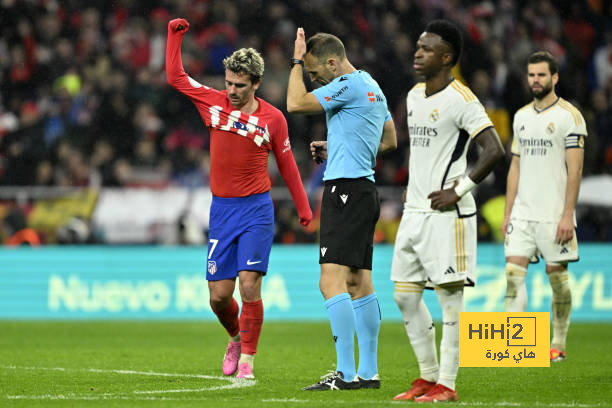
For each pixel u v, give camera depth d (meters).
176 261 44.38
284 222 45.44
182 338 34.94
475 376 22.91
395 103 57.84
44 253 43.72
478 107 17.77
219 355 28.66
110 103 55.22
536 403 17.53
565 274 27.83
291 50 59.75
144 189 44.50
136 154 52.97
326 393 18.88
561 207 27.61
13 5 59.97
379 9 61.34
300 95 19.03
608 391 19.80
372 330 19.98
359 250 19.05
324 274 19.19
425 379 18.58
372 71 58.62
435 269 17.91
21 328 38.84
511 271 27.88
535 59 27.58
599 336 36.81
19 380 21.81
